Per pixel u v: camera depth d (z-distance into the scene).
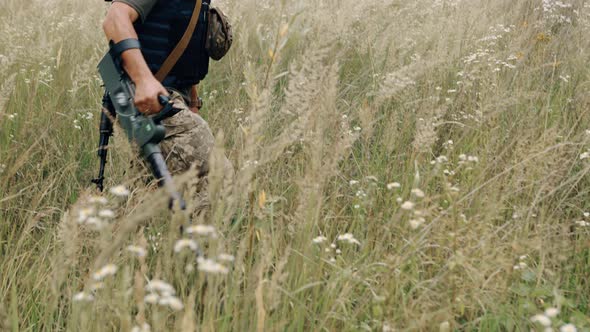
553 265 2.29
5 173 3.29
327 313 2.05
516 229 2.36
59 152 3.54
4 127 3.68
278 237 2.39
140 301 1.59
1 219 2.93
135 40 2.63
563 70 4.61
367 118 2.69
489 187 2.64
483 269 1.98
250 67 2.10
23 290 2.47
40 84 4.36
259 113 2.03
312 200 2.20
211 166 1.87
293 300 2.15
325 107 2.46
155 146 2.44
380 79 4.20
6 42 4.39
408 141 3.54
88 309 1.89
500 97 3.62
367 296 2.15
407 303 2.03
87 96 4.54
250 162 2.06
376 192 3.02
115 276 2.17
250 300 1.99
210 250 1.79
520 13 6.12
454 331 2.01
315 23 4.20
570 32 5.52
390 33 4.80
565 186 3.08
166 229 2.52
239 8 5.37
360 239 2.55
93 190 3.04
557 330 2.06
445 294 1.94
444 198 2.77
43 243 2.82
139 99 2.51
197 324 1.88
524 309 2.21
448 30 4.79
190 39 2.91
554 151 2.65
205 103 4.43
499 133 3.53
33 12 5.69
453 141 3.59
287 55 4.39
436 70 4.45
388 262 1.96
